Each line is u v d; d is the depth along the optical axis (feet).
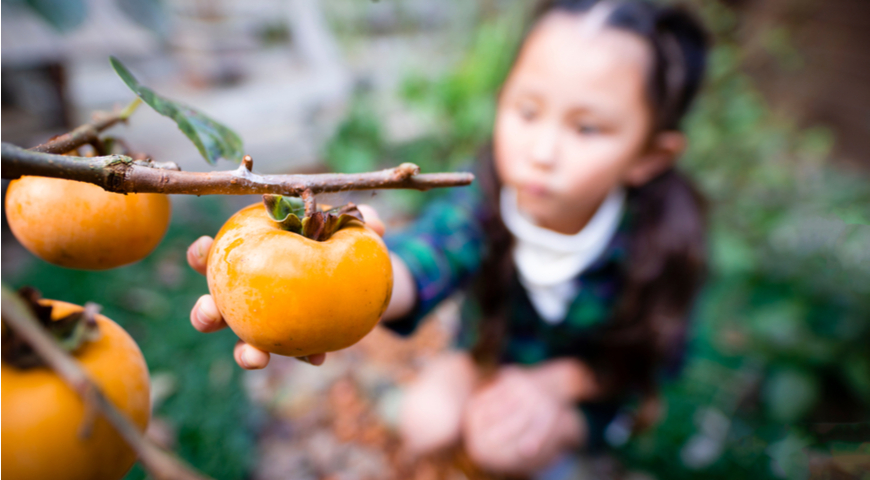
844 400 3.26
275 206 0.81
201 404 2.66
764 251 3.98
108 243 0.88
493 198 2.23
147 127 5.08
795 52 6.11
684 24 2.00
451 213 2.18
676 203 2.33
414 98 5.09
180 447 2.41
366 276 0.79
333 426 2.98
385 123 5.39
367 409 3.11
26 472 0.69
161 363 2.84
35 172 0.67
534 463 2.46
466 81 4.93
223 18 6.33
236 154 0.95
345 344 0.82
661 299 2.35
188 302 3.32
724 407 3.22
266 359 0.85
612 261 2.24
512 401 2.44
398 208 4.87
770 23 5.44
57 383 0.71
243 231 0.80
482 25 6.11
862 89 6.77
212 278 0.80
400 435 2.94
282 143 5.58
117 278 3.42
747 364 3.44
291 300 0.75
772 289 3.86
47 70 3.98
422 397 2.76
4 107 4.33
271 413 3.02
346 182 0.82
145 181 0.71
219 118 5.78
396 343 3.66
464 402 2.69
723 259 3.78
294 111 6.13
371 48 7.77
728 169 4.57
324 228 0.81
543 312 2.36
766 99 6.98
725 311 3.80
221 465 2.41
